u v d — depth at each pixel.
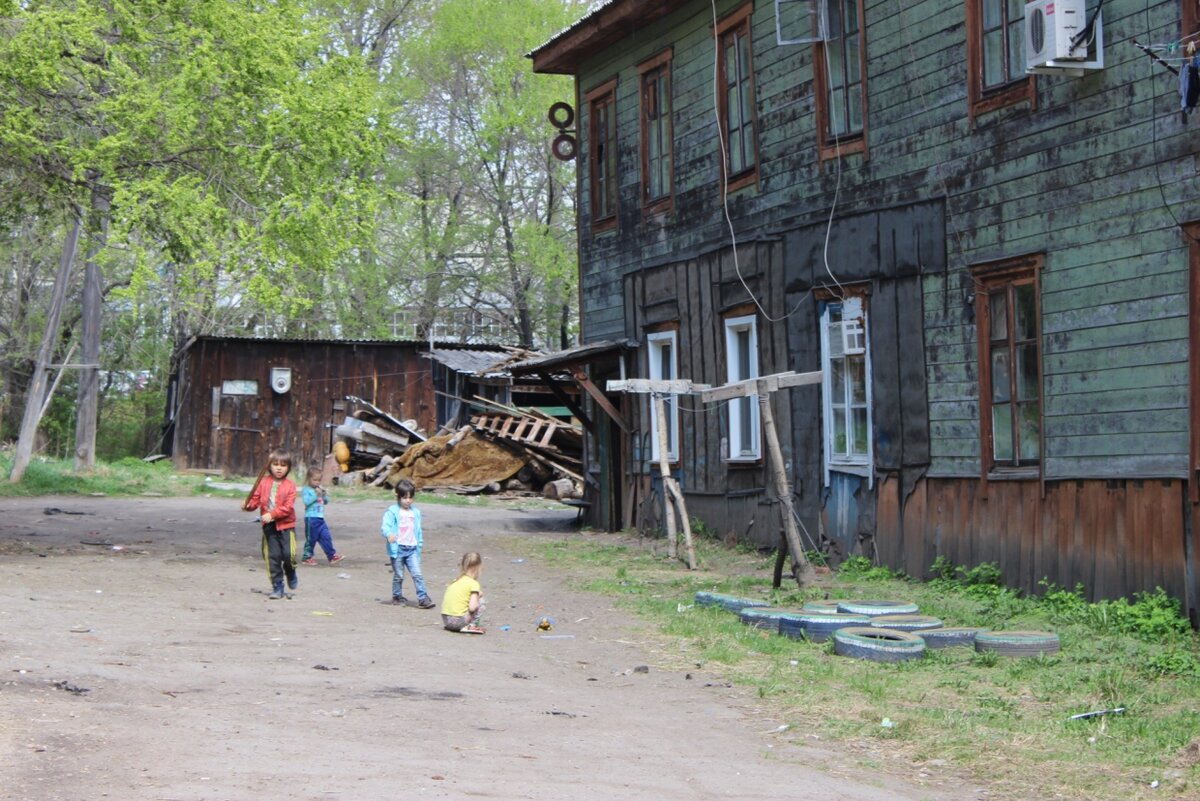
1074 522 12.84
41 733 6.57
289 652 10.33
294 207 17.45
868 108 16.20
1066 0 12.34
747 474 19.09
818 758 7.67
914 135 15.38
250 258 17.20
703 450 20.33
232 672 9.15
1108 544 12.39
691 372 20.62
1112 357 12.42
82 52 16.77
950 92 14.77
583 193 24.44
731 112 19.56
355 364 40.31
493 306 46.50
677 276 20.98
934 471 15.04
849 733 8.32
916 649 10.69
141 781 5.73
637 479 22.58
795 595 13.95
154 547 19.14
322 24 19.03
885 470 15.89
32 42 16.08
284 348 40.00
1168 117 11.79
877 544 16.06
